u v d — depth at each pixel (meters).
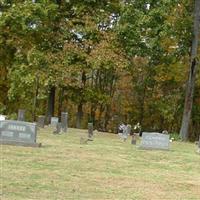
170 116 47.94
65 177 14.53
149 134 24.28
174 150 24.86
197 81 44.25
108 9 40.34
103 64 37.84
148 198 12.72
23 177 13.90
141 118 54.72
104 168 16.88
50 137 25.92
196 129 52.00
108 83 55.91
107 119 57.72
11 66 42.06
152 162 19.64
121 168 17.30
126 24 39.41
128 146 24.92
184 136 37.47
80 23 39.44
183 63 44.62
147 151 23.22
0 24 38.16
